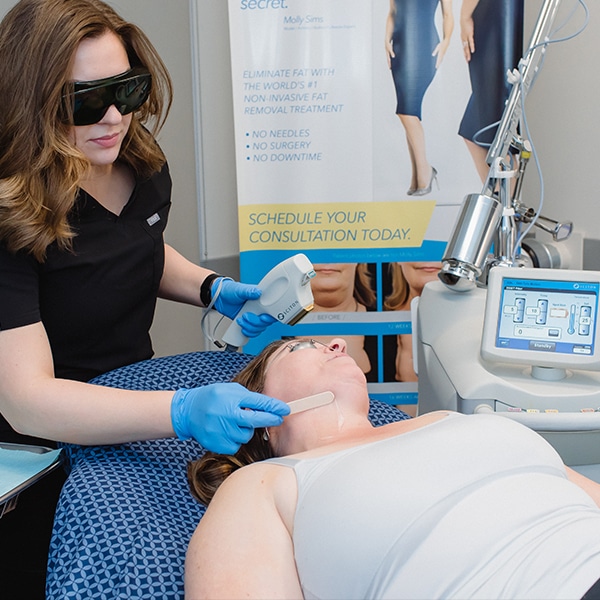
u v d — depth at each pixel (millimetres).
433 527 1054
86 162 1374
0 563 1526
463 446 1173
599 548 1021
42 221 1332
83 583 1179
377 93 2324
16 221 1305
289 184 2373
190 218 3086
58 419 1302
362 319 2477
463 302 1771
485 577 1004
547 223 2217
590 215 2408
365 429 1393
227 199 2602
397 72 2311
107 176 1626
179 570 1196
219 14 2449
